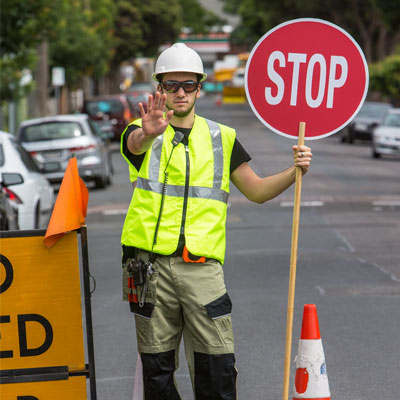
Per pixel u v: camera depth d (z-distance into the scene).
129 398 16.52
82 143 54.03
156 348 12.74
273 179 13.05
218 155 12.95
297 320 22.17
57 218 12.28
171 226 12.63
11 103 83.06
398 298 24.70
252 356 19.14
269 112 13.55
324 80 13.48
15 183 30.42
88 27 129.00
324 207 45.44
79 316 12.62
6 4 58.44
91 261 30.72
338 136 117.19
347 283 26.67
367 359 18.91
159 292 12.66
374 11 153.25
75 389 12.69
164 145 12.80
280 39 13.45
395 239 35.16
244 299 24.53
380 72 134.75
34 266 12.53
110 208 45.56
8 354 12.60
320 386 12.90
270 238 35.38
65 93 140.88
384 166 72.62
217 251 12.77
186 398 16.50
